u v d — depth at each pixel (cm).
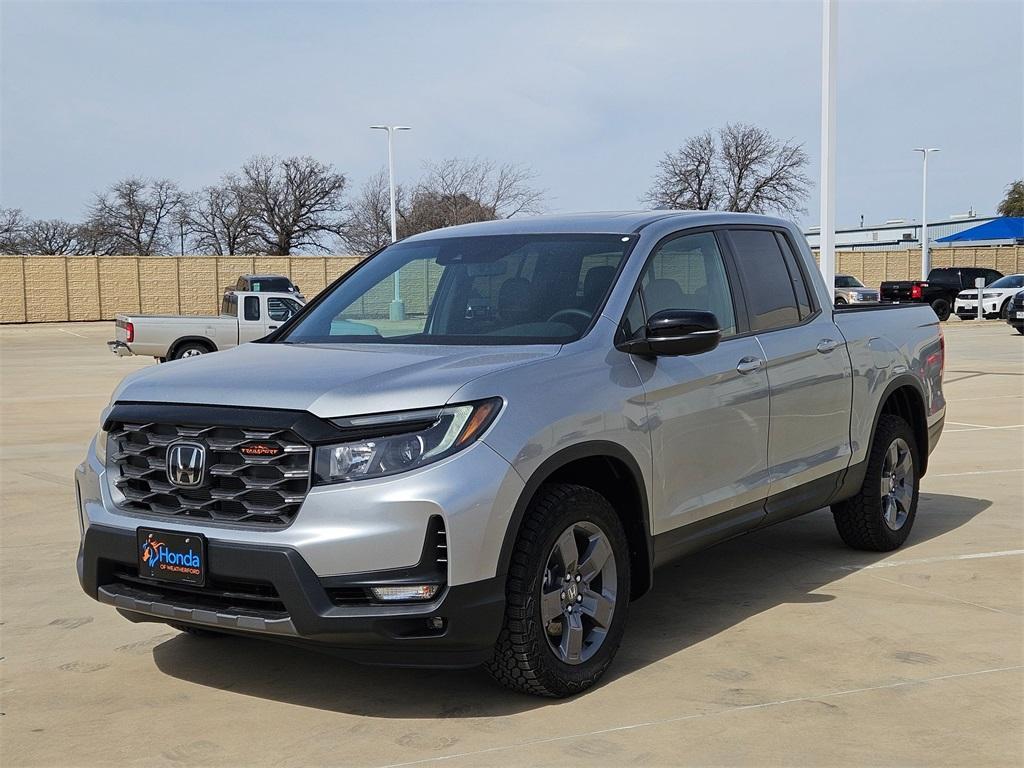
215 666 482
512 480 404
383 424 396
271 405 407
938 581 604
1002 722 408
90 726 416
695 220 553
